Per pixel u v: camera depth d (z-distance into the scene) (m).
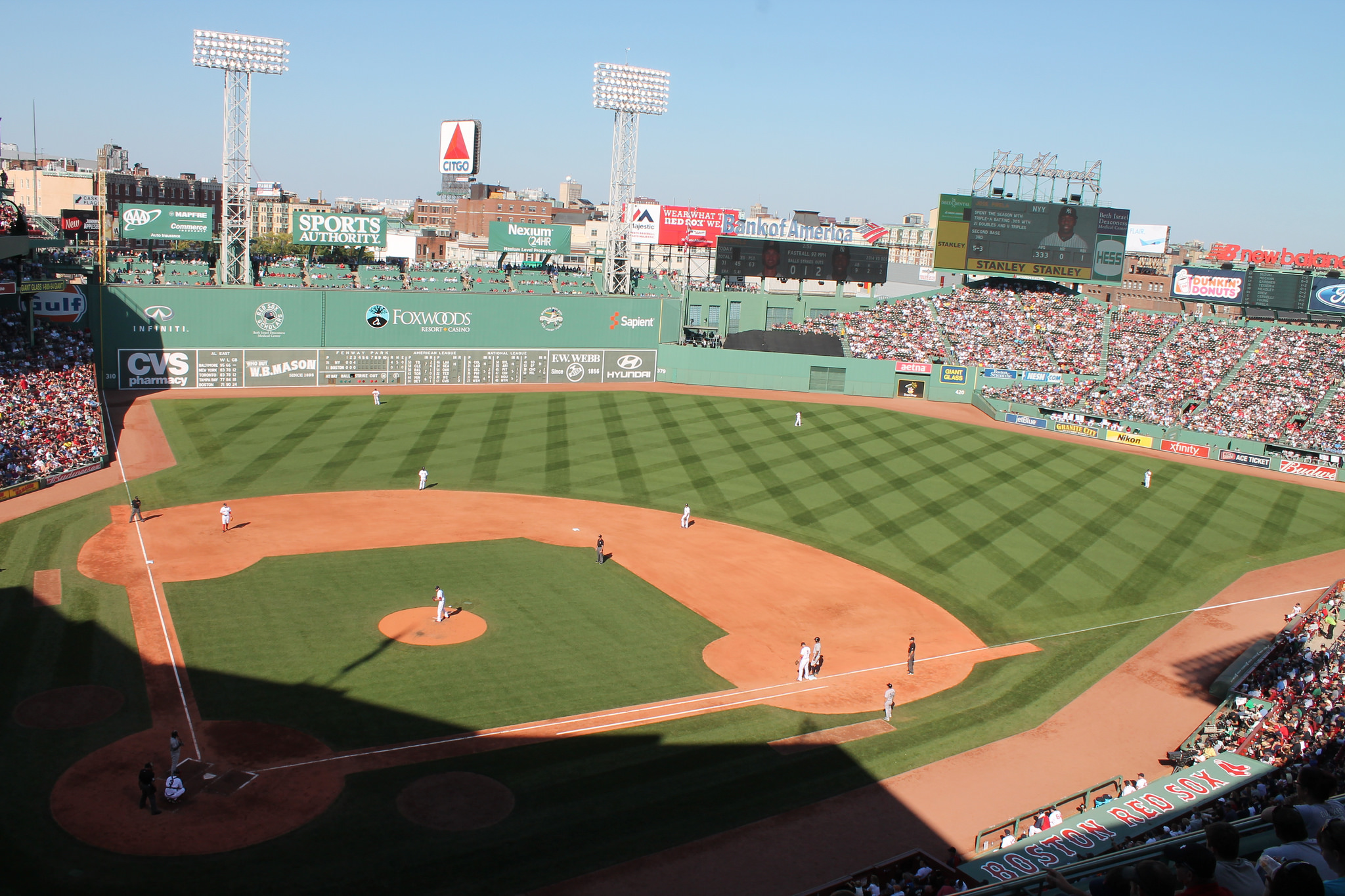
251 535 49.22
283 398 80.56
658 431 76.38
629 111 96.00
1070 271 105.38
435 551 48.59
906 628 43.84
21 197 144.00
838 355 95.94
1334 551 58.38
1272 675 38.22
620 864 24.81
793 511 59.25
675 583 46.81
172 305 79.88
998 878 23.16
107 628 37.06
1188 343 95.06
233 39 81.12
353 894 22.84
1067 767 32.34
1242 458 76.44
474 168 105.06
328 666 35.03
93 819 25.08
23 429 59.06
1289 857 8.43
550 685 34.94
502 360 91.81
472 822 26.23
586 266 116.44
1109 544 56.94
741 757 31.11
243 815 25.77
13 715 30.16
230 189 84.94
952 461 71.94
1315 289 94.00
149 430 68.50
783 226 109.25
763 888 24.27
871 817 28.17
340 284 90.56
